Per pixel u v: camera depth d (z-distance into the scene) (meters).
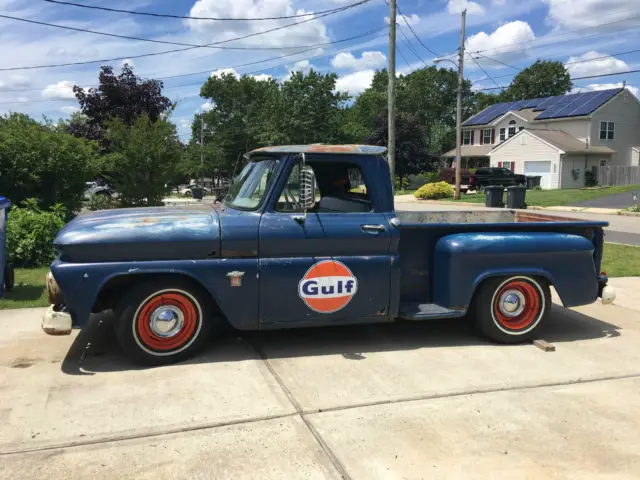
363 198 5.16
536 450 3.45
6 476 3.06
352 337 5.61
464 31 30.56
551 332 5.96
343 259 4.94
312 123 53.38
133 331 4.60
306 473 3.16
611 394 4.30
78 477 3.07
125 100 18.48
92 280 4.43
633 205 24.45
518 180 37.81
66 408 3.88
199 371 4.60
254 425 3.70
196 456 3.31
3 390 4.17
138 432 3.57
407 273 5.46
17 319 6.06
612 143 43.09
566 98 47.59
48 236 9.23
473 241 5.20
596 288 5.62
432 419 3.83
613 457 3.38
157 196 15.22
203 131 65.56
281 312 4.84
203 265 4.62
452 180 41.53
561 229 5.64
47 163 11.34
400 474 3.16
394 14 21.86
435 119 78.19
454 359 5.02
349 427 3.69
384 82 80.00
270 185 4.85
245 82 66.38
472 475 3.16
